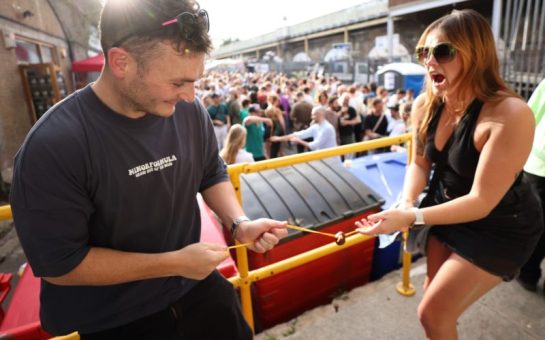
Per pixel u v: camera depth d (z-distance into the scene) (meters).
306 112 7.33
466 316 2.21
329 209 2.50
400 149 4.32
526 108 1.25
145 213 1.06
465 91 1.36
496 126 1.28
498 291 2.41
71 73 12.77
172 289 1.20
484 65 1.30
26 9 8.52
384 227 1.40
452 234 1.50
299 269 2.45
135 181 1.00
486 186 1.30
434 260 1.66
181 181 1.16
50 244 0.88
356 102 8.42
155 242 1.12
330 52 30.86
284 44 38.75
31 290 1.58
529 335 2.06
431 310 1.47
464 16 1.29
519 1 9.34
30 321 1.43
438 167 1.57
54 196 0.87
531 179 2.22
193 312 1.26
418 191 1.71
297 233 2.31
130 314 1.14
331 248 2.05
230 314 1.35
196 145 1.22
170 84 0.89
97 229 1.01
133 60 0.86
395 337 2.08
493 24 12.52
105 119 0.94
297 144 6.90
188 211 1.23
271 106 7.38
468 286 1.41
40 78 7.78
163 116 0.97
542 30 8.56
